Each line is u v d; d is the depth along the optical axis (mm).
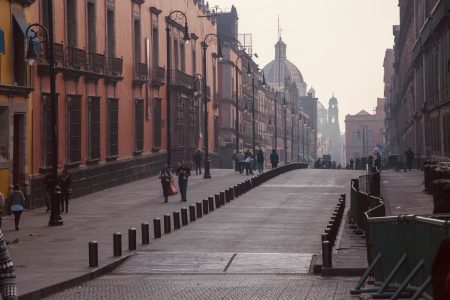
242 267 20641
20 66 37469
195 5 79062
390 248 13797
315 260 21531
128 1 55562
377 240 14930
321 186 52906
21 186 37438
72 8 44562
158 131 63938
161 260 21922
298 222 31688
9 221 32844
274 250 23625
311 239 26281
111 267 20656
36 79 39062
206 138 60500
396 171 68000
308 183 55906
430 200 36219
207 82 85312
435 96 59219
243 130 113312
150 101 61094
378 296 12789
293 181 58250
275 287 17047
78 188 44312
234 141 103312
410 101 93438
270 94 146625
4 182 35281
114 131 52031
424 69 68938
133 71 56781
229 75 99875
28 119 38031
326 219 32875
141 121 58781
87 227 30453
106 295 16219
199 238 26688
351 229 28922
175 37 69812
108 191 48312
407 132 101375
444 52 52500
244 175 64500
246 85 116375
